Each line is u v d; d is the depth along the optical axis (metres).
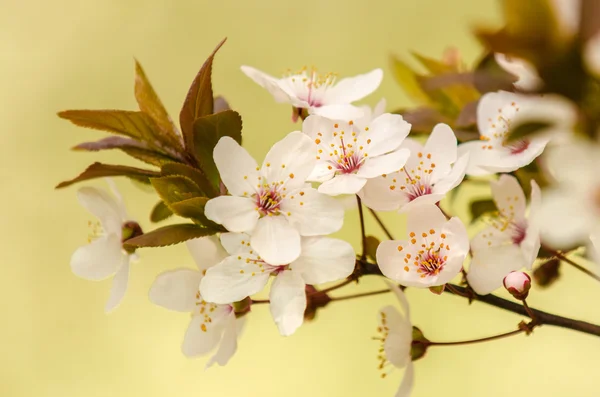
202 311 0.34
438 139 0.33
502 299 0.33
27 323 0.60
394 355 0.33
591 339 0.52
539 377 0.53
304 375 0.55
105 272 0.34
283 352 0.56
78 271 0.34
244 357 0.56
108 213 0.34
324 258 0.32
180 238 0.33
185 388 0.57
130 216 0.35
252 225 0.32
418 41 0.60
